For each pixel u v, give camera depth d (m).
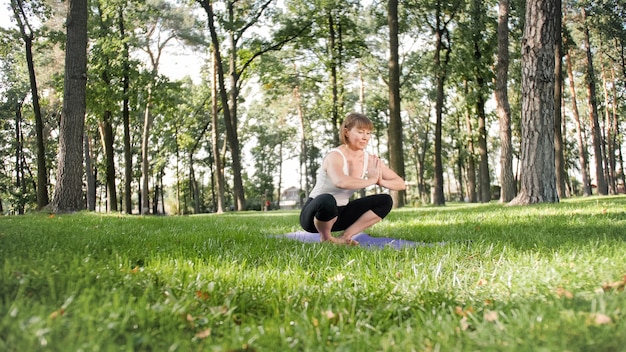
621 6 27.41
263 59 26.75
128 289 2.24
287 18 26.00
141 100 23.44
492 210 10.23
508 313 1.97
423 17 24.97
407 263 3.21
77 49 12.73
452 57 24.72
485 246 4.16
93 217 9.73
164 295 2.25
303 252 3.85
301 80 28.81
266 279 2.72
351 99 39.16
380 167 5.07
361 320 2.00
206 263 3.32
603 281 2.45
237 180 24.69
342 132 4.91
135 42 23.62
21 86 37.25
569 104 42.47
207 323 1.89
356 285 2.63
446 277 2.85
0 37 19.52
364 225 5.12
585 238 4.62
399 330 1.81
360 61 30.45
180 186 54.41
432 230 6.23
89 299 1.84
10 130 41.06
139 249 3.84
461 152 30.52
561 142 22.39
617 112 36.47
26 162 43.62
